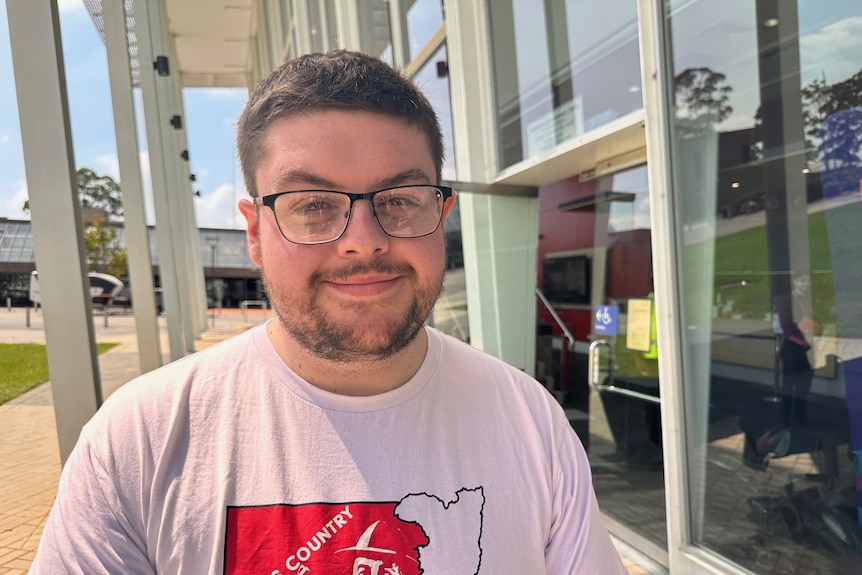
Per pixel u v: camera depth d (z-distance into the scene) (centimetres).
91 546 74
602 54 299
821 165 178
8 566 263
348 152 78
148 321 481
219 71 1484
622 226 369
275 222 80
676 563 231
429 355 92
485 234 439
